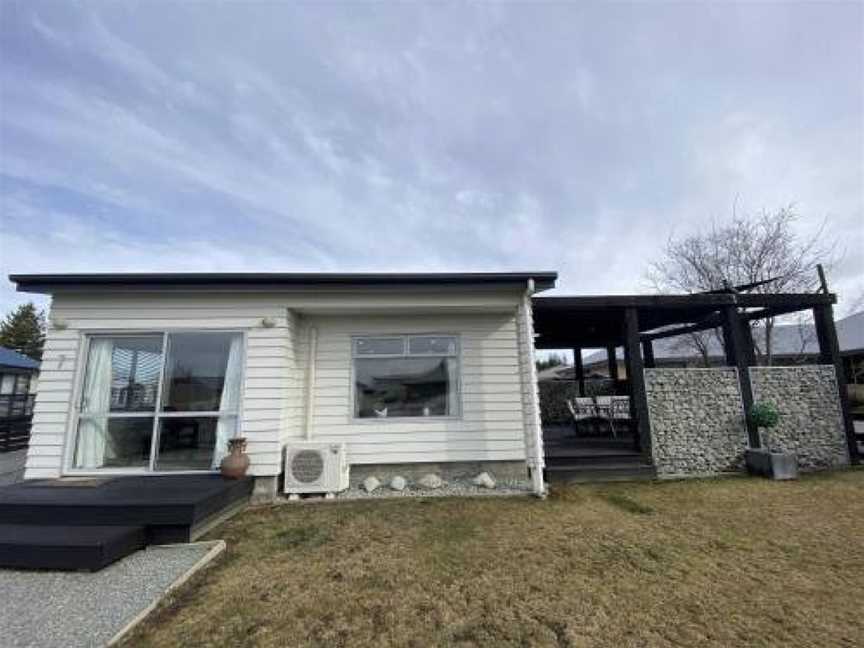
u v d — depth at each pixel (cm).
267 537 482
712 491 662
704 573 382
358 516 552
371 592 353
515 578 375
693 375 816
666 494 648
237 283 656
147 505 455
